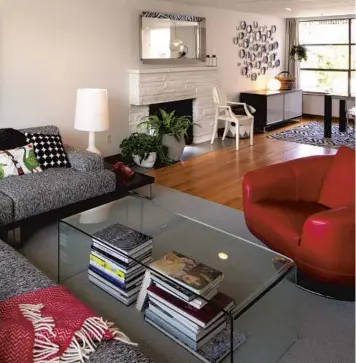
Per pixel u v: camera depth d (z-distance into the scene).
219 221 3.42
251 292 1.88
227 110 6.25
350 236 2.08
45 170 3.41
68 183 3.17
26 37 4.12
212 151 5.82
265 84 8.05
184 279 1.90
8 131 3.47
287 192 2.74
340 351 1.90
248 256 2.23
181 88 5.85
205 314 1.85
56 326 1.45
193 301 1.86
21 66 4.15
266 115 7.16
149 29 5.36
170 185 4.37
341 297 2.30
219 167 5.04
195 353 1.87
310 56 8.53
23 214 2.89
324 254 2.13
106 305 2.23
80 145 4.85
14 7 3.97
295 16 7.86
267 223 2.47
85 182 3.27
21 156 3.33
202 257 2.27
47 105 4.45
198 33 6.14
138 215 2.82
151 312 2.05
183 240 2.49
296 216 2.48
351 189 2.58
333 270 2.14
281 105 7.57
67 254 2.53
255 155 5.62
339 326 2.08
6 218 2.80
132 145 4.93
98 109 4.01
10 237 2.98
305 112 8.74
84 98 3.99
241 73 7.33
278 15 7.67
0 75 4.01
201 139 6.39
